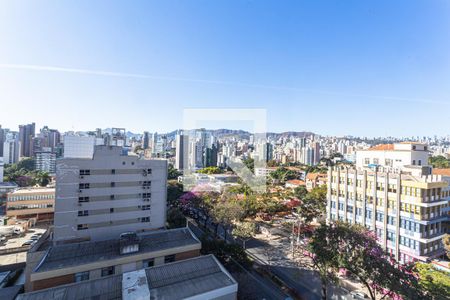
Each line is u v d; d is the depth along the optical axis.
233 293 21.45
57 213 28.75
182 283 21.50
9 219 49.09
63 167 29.05
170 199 52.31
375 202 33.94
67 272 22.75
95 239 30.61
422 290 18.22
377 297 24.86
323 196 56.78
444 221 33.97
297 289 26.91
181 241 29.53
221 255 29.30
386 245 32.31
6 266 32.59
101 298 19.00
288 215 53.16
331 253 20.69
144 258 26.14
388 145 44.94
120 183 32.19
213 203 45.06
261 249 37.97
